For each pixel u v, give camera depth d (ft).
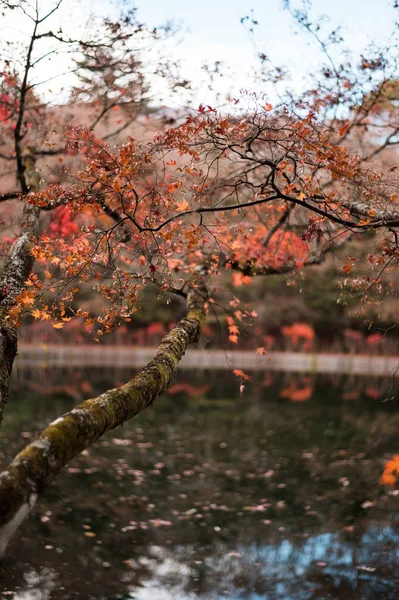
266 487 31.55
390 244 12.70
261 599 19.22
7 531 5.33
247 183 12.44
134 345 116.98
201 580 20.48
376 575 21.15
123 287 11.91
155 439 43.21
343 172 11.14
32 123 19.65
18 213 17.26
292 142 11.91
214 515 27.07
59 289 11.74
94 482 31.37
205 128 11.00
